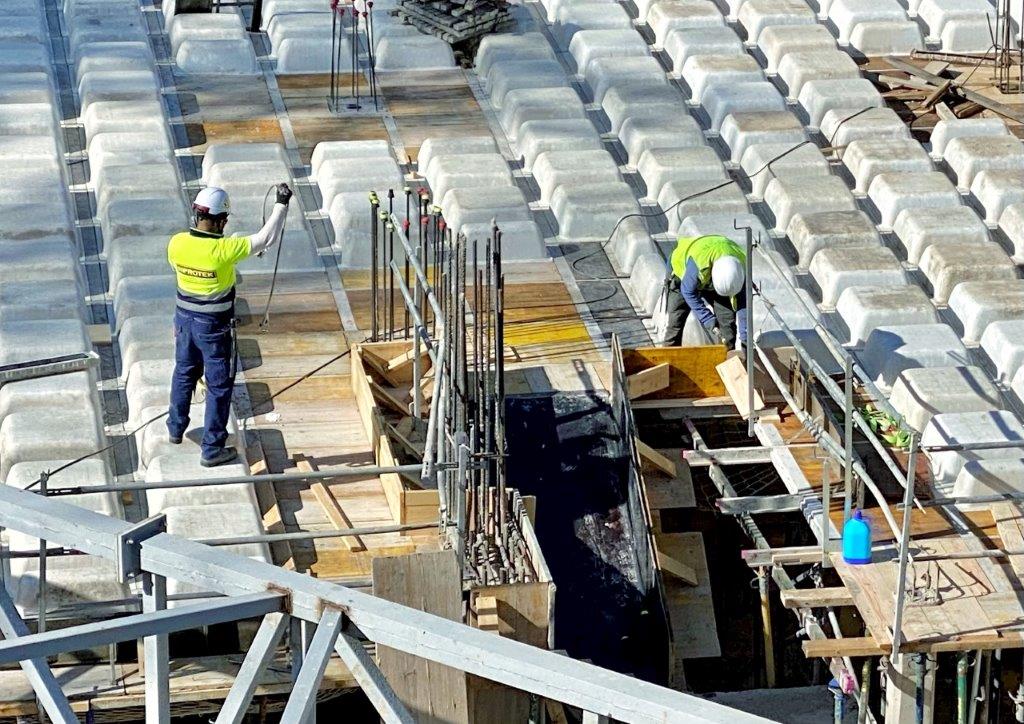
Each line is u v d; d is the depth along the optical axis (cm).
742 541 2095
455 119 2617
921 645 1503
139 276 2095
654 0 2948
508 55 2731
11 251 2094
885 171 2484
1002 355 2112
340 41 2652
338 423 1892
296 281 2183
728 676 2036
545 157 2436
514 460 1914
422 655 830
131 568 891
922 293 2158
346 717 1719
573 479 1906
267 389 1947
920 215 2362
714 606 2052
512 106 2589
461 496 1520
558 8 2912
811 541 2044
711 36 2822
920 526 1684
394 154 2484
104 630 847
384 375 1948
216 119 2570
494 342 1945
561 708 1612
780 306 2127
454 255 1967
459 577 1471
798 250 2314
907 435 1603
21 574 1521
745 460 1834
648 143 2517
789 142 2552
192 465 1728
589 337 2119
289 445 1842
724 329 2016
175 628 852
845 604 1597
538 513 1877
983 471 1730
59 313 1989
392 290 1964
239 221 2233
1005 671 1930
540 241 2281
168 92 2638
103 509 1648
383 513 1734
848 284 2211
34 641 838
